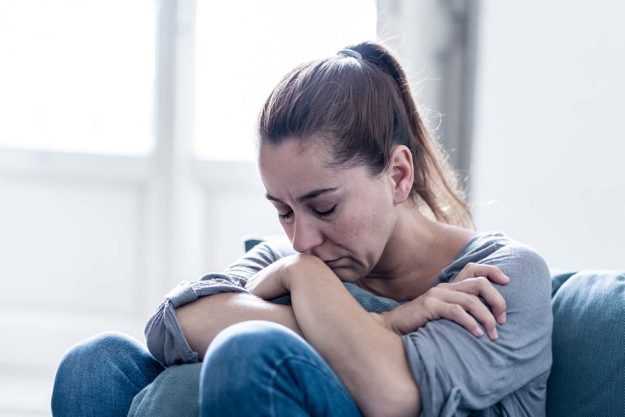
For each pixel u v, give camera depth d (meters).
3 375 3.05
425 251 1.14
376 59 1.15
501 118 2.30
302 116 0.98
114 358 1.11
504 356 0.93
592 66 1.84
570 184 1.90
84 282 3.11
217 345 0.80
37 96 3.11
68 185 3.09
